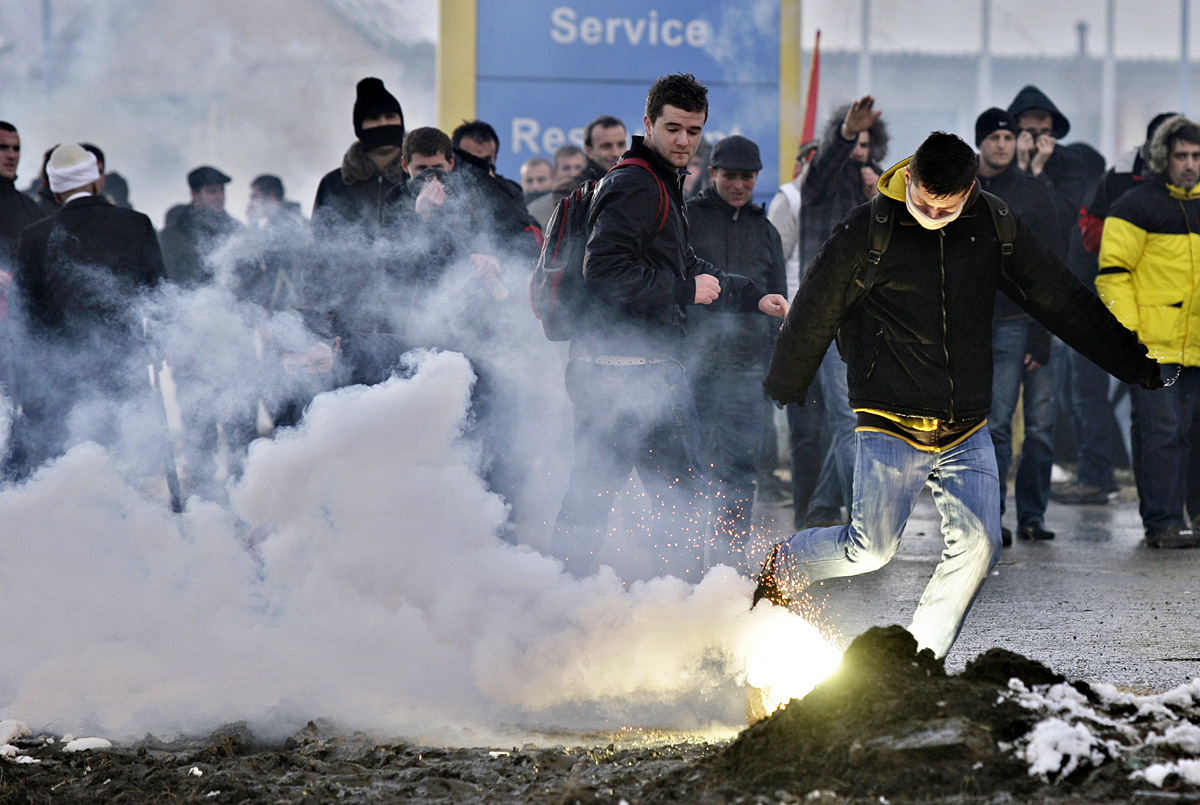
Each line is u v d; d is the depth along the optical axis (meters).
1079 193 22.12
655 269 10.96
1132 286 18.30
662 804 6.87
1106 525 20.47
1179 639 11.74
